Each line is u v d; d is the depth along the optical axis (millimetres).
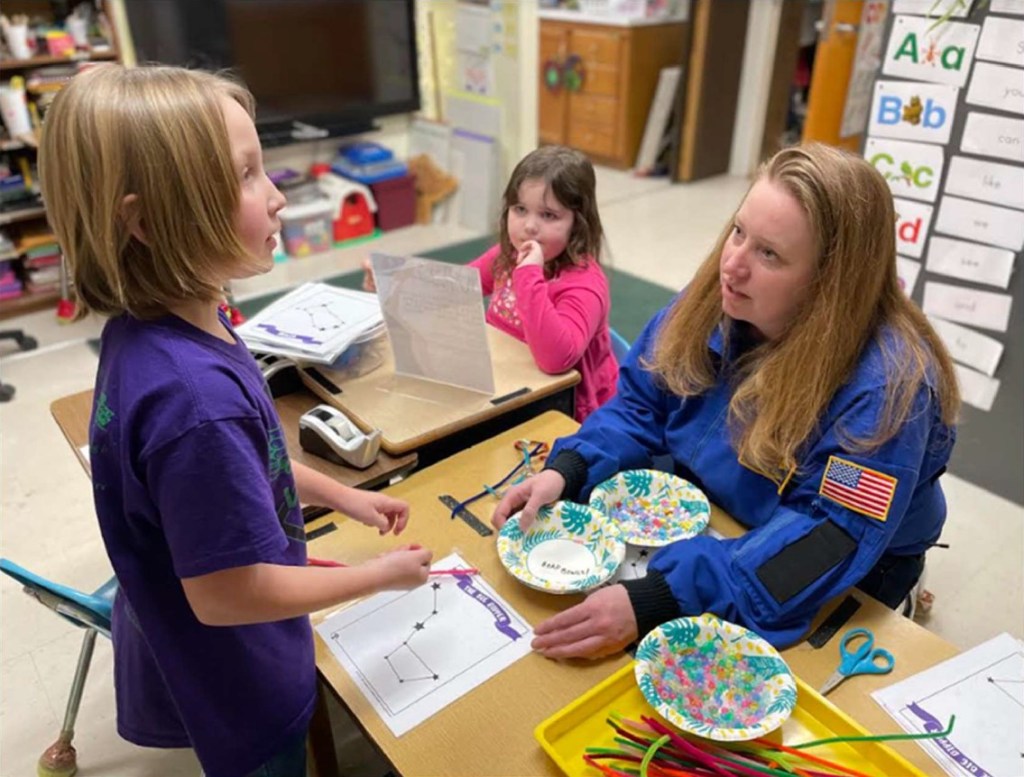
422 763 851
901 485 1015
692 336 1271
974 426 2445
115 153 667
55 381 3053
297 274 4059
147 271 726
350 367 1585
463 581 1094
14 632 1944
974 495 2463
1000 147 2127
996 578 2139
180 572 738
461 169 4676
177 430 708
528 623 1030
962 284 2324
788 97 5383
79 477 2512
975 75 2109
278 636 917
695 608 1006
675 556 1044
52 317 3553
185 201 697
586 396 1800
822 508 1050
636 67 5434
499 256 1933
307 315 1640
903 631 1016
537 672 959
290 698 925
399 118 4766
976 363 2373
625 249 4410
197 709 880
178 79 711
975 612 2023
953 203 2266
